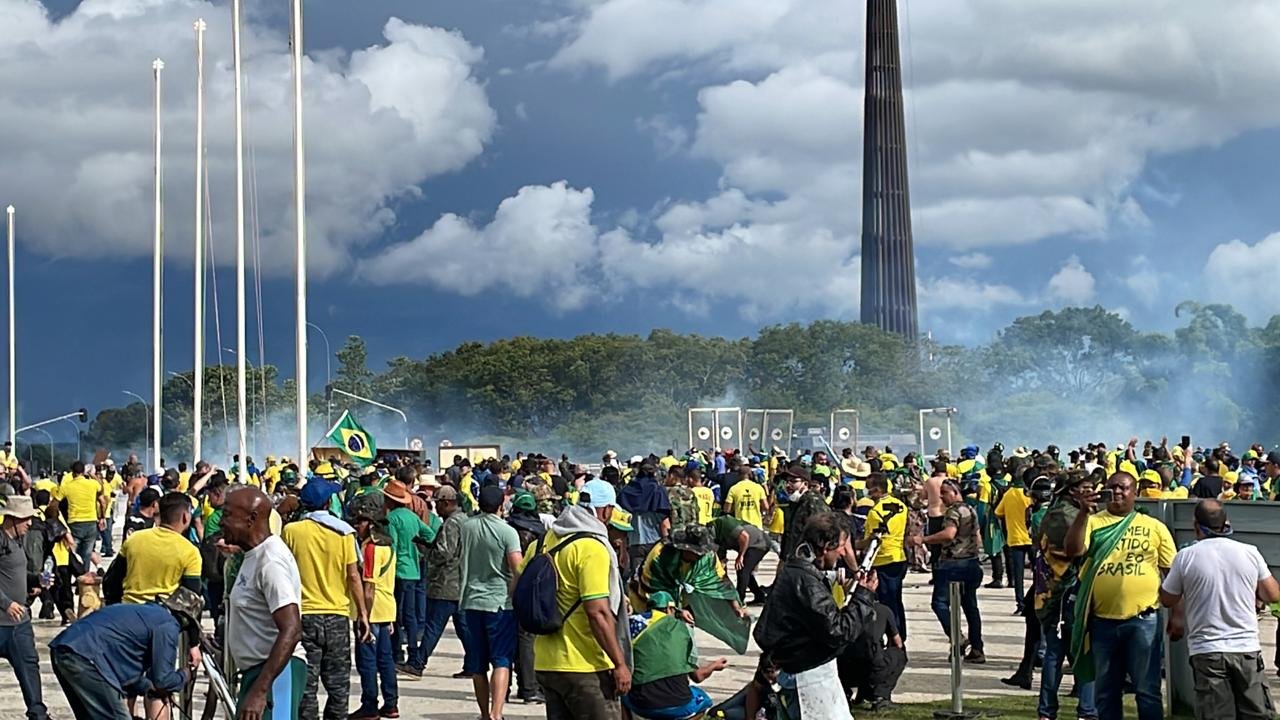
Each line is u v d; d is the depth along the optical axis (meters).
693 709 12.12
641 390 163.50
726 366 165.25
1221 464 31.91
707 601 13.45
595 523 10.59
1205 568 11.89
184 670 13.30
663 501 23.78
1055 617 14.34
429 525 21.14
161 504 13.22
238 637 10.18
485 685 14.73
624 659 10.66
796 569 10.69
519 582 10.53
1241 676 11.79
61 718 15.85
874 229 198.38
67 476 31.78
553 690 10.52
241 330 50.78
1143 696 12.77
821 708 10.61
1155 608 12.73
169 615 11.06
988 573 32.31
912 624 23.34
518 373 169.75
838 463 40.72
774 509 29.62
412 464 19.28
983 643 20.95
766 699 11.34
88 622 10.83
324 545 12.88
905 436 90.94
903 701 16.22
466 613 14.68
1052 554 14.34
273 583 9.96
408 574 18.86
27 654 14.27
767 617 10.75
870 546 10.91
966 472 30.92
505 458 36.62
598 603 10.30
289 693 10.60
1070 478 14.44
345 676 13.07
